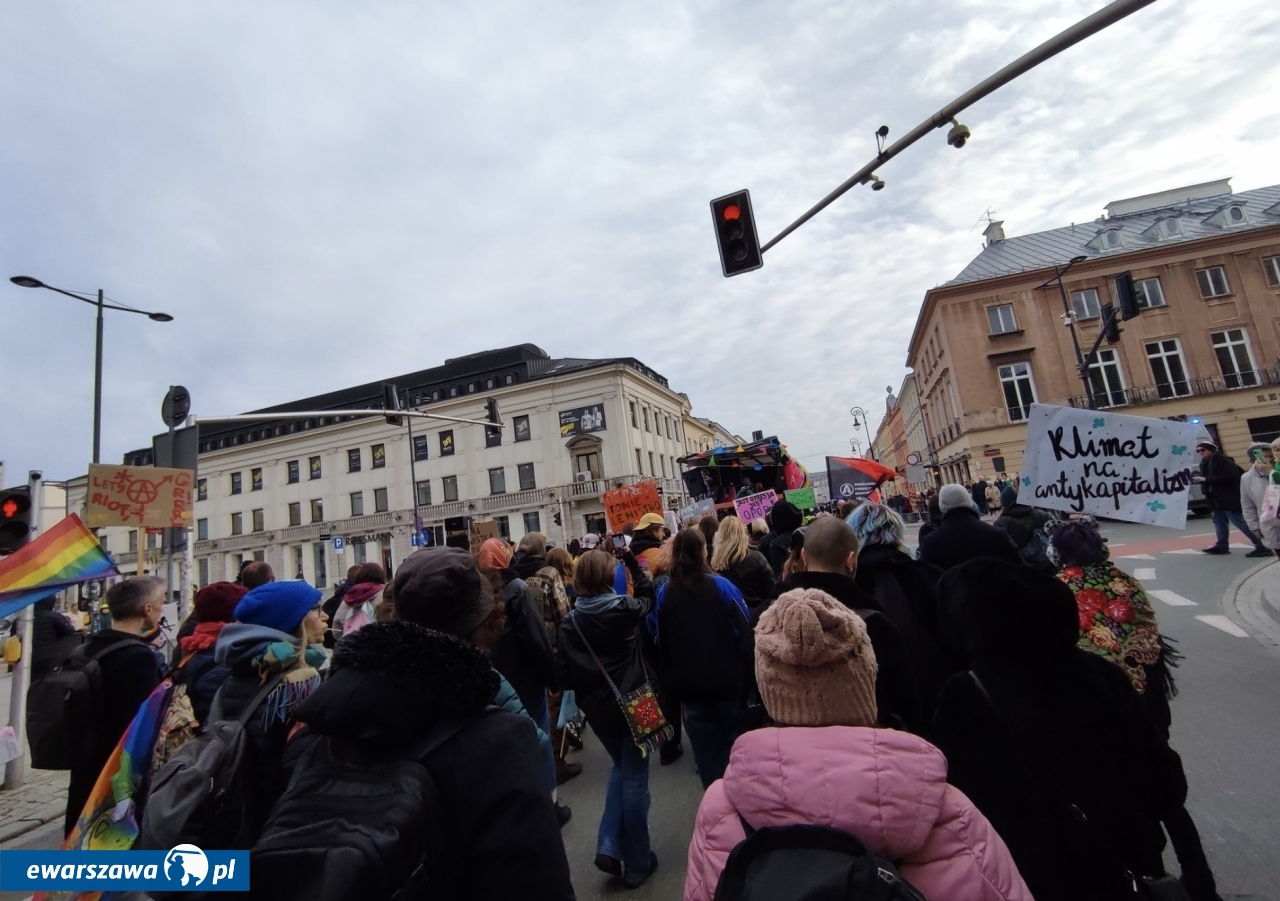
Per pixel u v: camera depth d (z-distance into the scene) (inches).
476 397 1753.2
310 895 42.5
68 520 173.0
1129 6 190.5
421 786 49.2
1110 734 67.1
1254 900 100.7
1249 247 1237.1
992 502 896.9
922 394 1793.8
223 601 104.3
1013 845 66.4
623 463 1614.2
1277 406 1171.9
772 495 459.5
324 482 1900.8
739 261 336.2
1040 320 1261.1
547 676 135.2
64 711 112.8
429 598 72.2
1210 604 309.3
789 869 43.4
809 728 53.2
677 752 193.2
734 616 127.4
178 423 379.6
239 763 70.0
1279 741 155.3
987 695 69.2
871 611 91.6
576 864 138.4
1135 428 143.0
